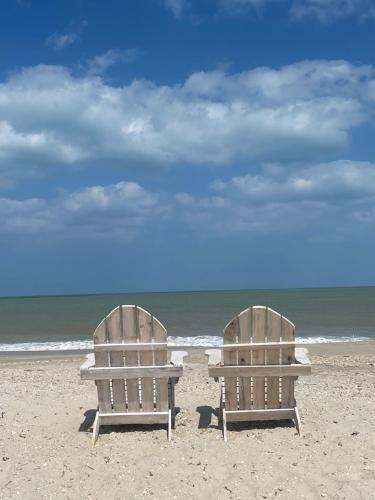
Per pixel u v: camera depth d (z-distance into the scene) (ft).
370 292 343.87
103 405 20.33
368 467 16.71
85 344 69.00
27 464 18.12
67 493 15.85
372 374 35.47
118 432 20.67
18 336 82.07
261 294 338.34
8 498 15.66
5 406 25.62
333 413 22.47
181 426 21.30
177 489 15.75
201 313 128.06
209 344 65.00
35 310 168.86
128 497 15.43
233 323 19.83
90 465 17.72
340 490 15.30
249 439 19.44
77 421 22.71
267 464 17.19
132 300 260.21
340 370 38.60
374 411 22.80
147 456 18.24
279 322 19.77
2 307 202.08
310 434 19.75
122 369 19.85
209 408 24.06
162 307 162.81
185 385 30.48
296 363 19.99
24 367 43.32
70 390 29.45
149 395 20.21
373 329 82.89
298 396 26.11
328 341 66.44
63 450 19.22
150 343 19.79
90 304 221.25
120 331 19.90
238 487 15.70
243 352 19.89
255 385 20.12
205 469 16.98
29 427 22.25
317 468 16.78
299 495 15.11
